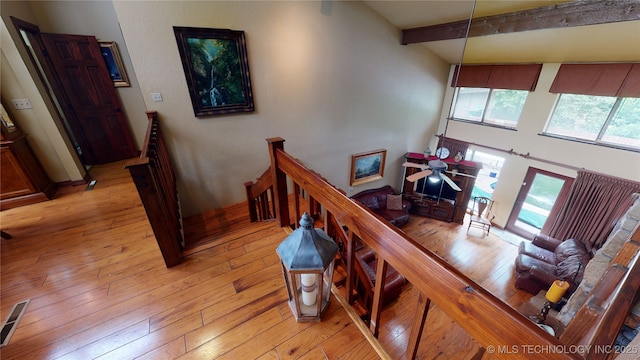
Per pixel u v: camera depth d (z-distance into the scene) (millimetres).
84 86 3807
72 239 2355
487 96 5738
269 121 3828
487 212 6262
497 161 5879
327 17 3770
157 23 2670
